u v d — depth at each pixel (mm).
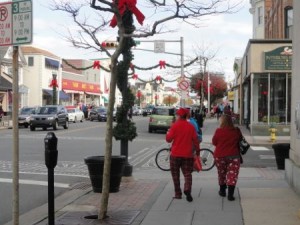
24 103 61781
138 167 16109
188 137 9656
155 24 7812
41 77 64438
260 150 21781
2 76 53344
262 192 10359
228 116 9945
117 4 8211
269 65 29469
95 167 10445
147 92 139500
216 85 75250
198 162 11602
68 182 12523
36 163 16266
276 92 30203
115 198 9930
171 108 36625
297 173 10117
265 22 45719
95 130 37438
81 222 7820
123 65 12188
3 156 18078
